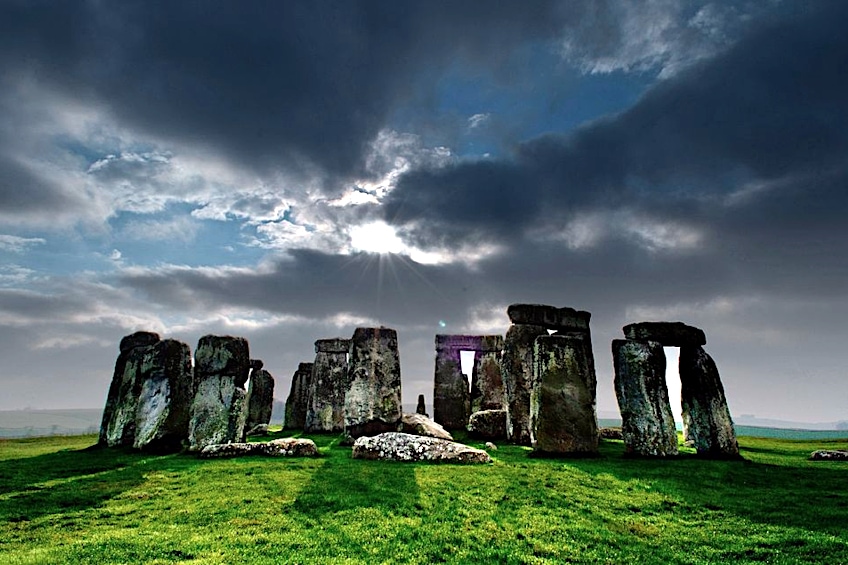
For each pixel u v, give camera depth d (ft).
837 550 28.17
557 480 43.60
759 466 52.47
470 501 36.73
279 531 30.04
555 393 59.67
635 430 59.47
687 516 34.60
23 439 87.45
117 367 76.64
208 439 58.90
